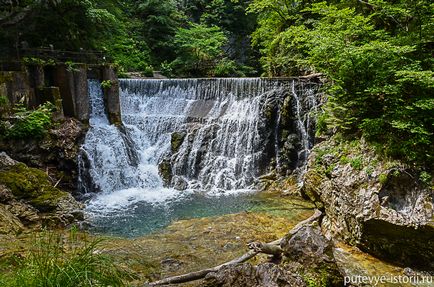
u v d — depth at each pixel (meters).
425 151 7.61
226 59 27.08
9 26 15.65
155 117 16.06
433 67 8.44
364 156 8.35
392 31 10.22
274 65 18.69
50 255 3.86
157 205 11.55
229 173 13.98
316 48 9.28
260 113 14.27
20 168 10.55
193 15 30.52
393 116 8.07
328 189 9.11
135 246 7.84
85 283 3.38
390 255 7.26
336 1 13.87
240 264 5.38
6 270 5.06
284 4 17.67
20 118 11.79
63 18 16.36
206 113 15.82
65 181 12.38
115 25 21.69
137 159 14.89
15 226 8.48
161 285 5.89
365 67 8.78
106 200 12.05
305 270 5.69
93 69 15.32
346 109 9.49
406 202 7.40
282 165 13.55
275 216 9.91
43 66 13.70
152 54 25.64
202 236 8.54
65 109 14.14
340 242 8.18
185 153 14.71
